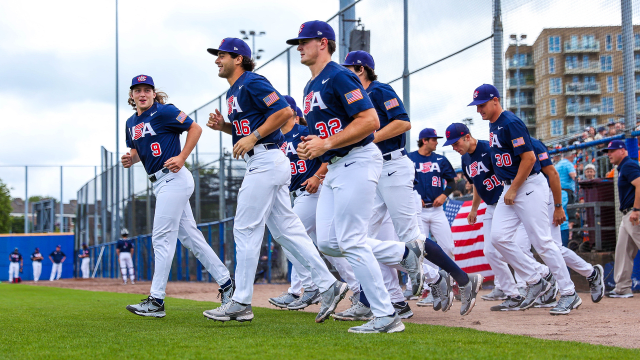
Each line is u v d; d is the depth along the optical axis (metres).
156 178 7.07
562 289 7.29
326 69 5.12
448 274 6.61
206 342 4.50
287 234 6.33
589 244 11.32
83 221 42.62
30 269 43.16
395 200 6.59
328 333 5.00
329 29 5.24
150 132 7.01
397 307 6.79
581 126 10.59
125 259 25.42
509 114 7.52
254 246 5.97
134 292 15.47
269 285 17.02
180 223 7.26
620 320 6.44
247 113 6.02
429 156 10.23
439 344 4.28
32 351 4.26
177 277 24.31
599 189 10.99
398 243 5.75
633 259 9.77
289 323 6.07
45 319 6.89
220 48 6.18
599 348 4.18
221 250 20.52
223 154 20.25
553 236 8.91
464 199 13.68
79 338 4.96
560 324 6.14
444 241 10.30
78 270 43.06
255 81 5.93
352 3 14.35
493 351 3.96
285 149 8.43
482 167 8.82
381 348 4.09
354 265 5.09
